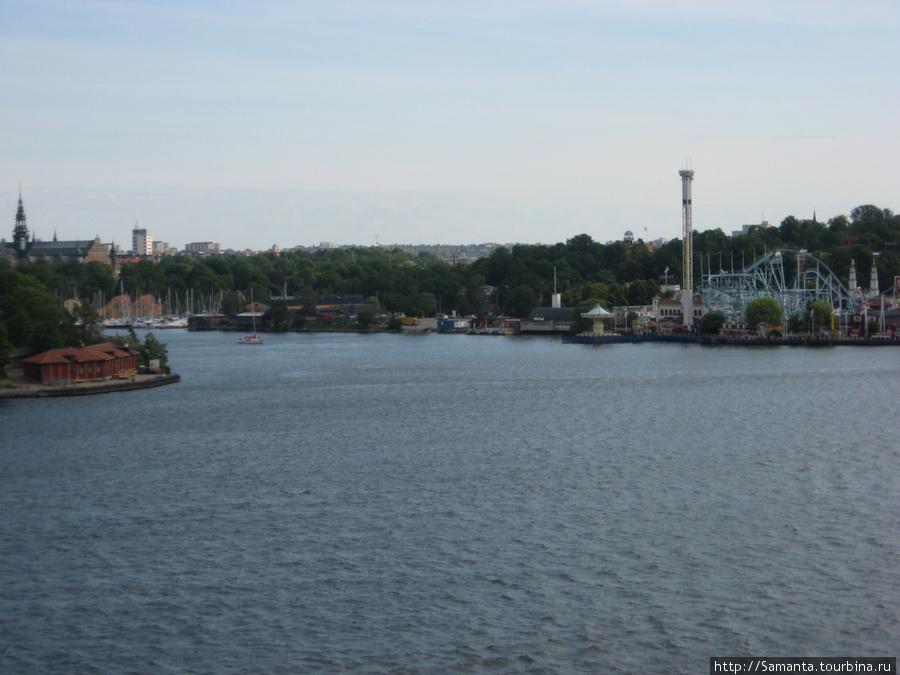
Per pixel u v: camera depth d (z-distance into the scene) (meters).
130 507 104.06
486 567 83.19
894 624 71.69
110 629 72.62
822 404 173.25
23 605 77.19
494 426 154.50
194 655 68.44
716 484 109.62
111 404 188.62
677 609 74.38
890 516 95.94
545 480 113.00
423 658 67.38
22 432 153.25
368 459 127.81
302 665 66.75
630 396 191.62
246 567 84.31
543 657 67.44
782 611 73.88
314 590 78.88
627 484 110.25
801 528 92.44
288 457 130.25
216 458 130.38
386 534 92.62
